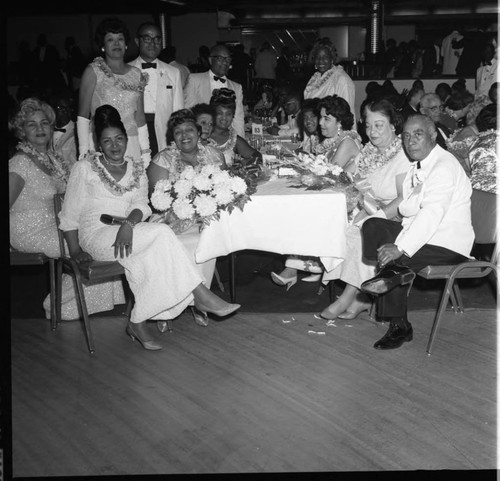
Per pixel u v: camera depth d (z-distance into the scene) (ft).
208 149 15.20
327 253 13.55
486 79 28.14
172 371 12.18
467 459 9.29
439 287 16.17
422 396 11.00
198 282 12.84
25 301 15.98
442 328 13.75
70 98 23.08
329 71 23.29
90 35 54.95
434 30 61.00
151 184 14.73
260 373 11.98
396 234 13.01
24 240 14.16
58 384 11.78
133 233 12.87
